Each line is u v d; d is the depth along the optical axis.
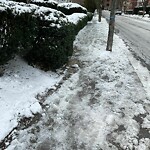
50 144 3.65
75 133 3.95
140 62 8.33
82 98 5.23
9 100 4.60
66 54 7.03
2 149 3.46
